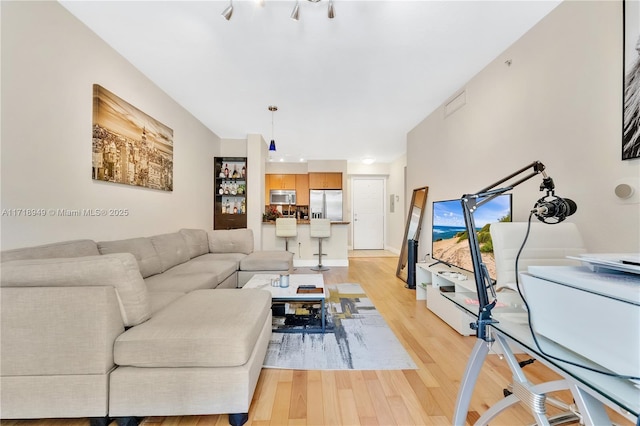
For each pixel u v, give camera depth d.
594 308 0.64
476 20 2.01
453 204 2.82
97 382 1.25
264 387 1.62
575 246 1.47
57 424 1.31
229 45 2.33
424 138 4.06
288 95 3.30
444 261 2.94
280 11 1.93
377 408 1.44
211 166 4.82
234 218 5.10
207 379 1.30
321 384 1.64
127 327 1.40
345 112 3.84
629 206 1.47
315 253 5.45
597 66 1.62
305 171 7.57
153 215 3.06
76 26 2.02
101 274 1.30
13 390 1.22
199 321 1.45
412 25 2.06
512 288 1.26
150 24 2.08
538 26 2.03
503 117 2.40
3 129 1.58
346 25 2.06
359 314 2.81
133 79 2.66
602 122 1.60
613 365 0.60
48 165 1.84
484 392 1.57
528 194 2.12
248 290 2.06
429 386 1.62
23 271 1.24
